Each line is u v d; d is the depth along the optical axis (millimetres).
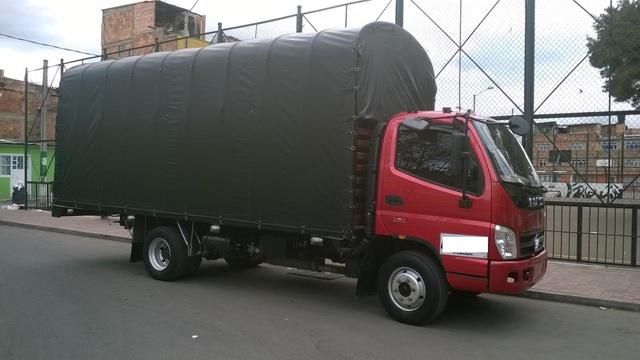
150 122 9141
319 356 5363
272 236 8000
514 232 6078
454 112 6531
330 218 6949
